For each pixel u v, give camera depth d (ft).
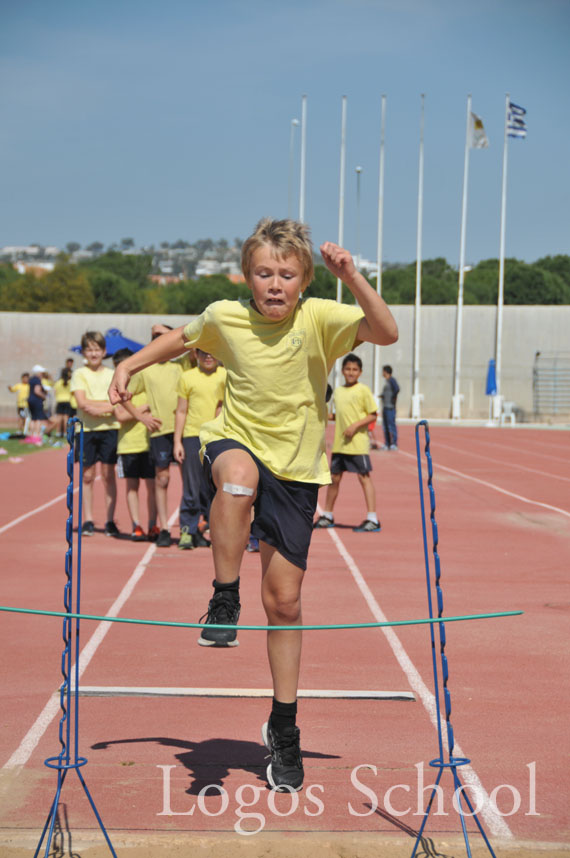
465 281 342.64
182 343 13.91
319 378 13.56
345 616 25.08
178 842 12.20
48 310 295.89
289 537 13.57
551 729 16.74
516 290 330.95
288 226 12.92
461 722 17.04
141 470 36.22
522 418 164.96
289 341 13.21
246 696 18.17
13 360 170.19
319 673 19.92
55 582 29.04
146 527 40.91
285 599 13.76
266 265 12.82
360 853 12.01
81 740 15.84
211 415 33.81
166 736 16.08
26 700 17.89
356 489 58.44
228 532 12.63
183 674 19.67
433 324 165.07
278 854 11.94
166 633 23.15
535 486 61.21
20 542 36.73
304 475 13.55
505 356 164.96
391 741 16.03
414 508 49.03
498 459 84.23
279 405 13.37
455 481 64.03
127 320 170.60
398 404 165.78
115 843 12.14
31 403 94.89
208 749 15.51
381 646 22.21
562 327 164.14
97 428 37.32
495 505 50.78
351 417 40.37
